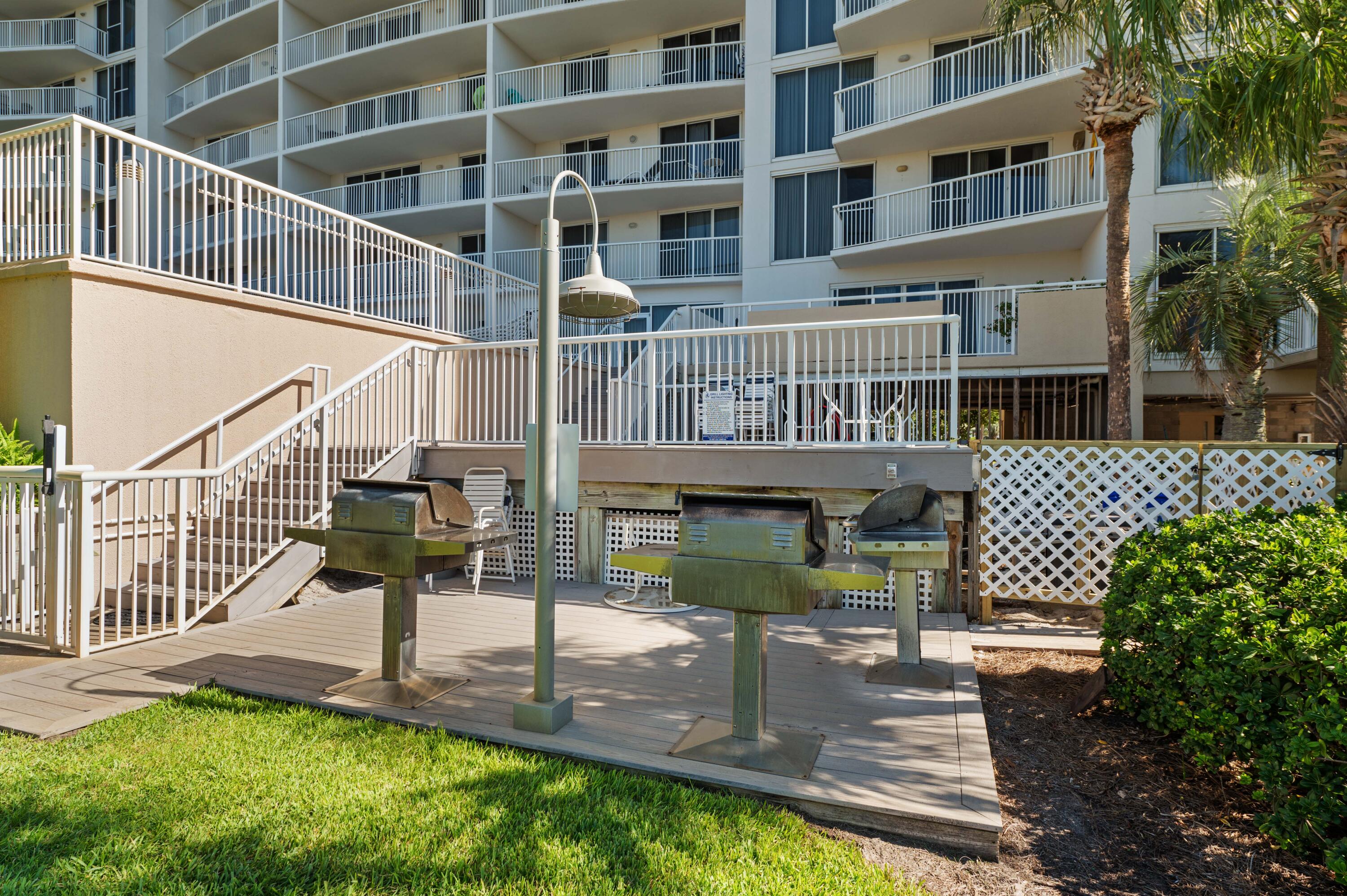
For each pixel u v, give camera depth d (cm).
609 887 209
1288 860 246
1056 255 1412
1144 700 346
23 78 2455
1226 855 250
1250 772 279
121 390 613
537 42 1862
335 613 560
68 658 436
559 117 1794
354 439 678
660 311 1767
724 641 479
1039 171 1398
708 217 1786
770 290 1593
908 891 216
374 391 705
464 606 588
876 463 562
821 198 1568
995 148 1445
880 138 1430
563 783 273
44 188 602
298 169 2070
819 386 589
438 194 1978
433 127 1838
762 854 231
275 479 727
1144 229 1202
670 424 850
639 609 569
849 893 211
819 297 1556
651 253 1811
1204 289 867
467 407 852
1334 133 468
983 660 478
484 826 242
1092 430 1331
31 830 237
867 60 1521
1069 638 515
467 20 1944
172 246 659
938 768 288
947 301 1445
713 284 1723
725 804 262
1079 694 387
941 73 1436
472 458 725
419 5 1952
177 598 495
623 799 262
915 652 409
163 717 339
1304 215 525
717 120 1778
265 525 651
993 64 1384
